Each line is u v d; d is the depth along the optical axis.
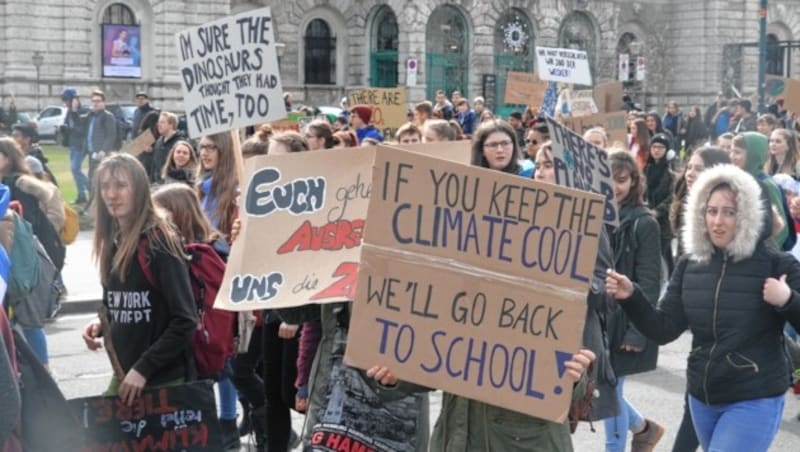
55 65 45.81
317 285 5.83
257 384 8.52
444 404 5.28
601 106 26.05
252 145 9.27
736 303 6.09
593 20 59.81
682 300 6.29
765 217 6.11
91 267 17.53
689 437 7.16
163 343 6.12
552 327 4.91
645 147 14.58
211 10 49.00
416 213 4.83
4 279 5.12
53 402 5.45
